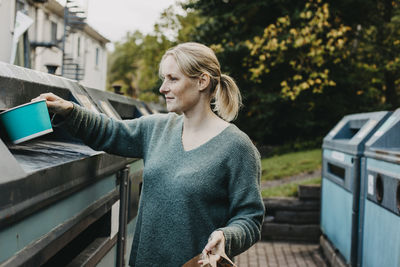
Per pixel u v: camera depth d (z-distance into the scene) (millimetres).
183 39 12078
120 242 2252
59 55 17000
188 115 1606
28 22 4895
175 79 1563
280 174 8883
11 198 1019
